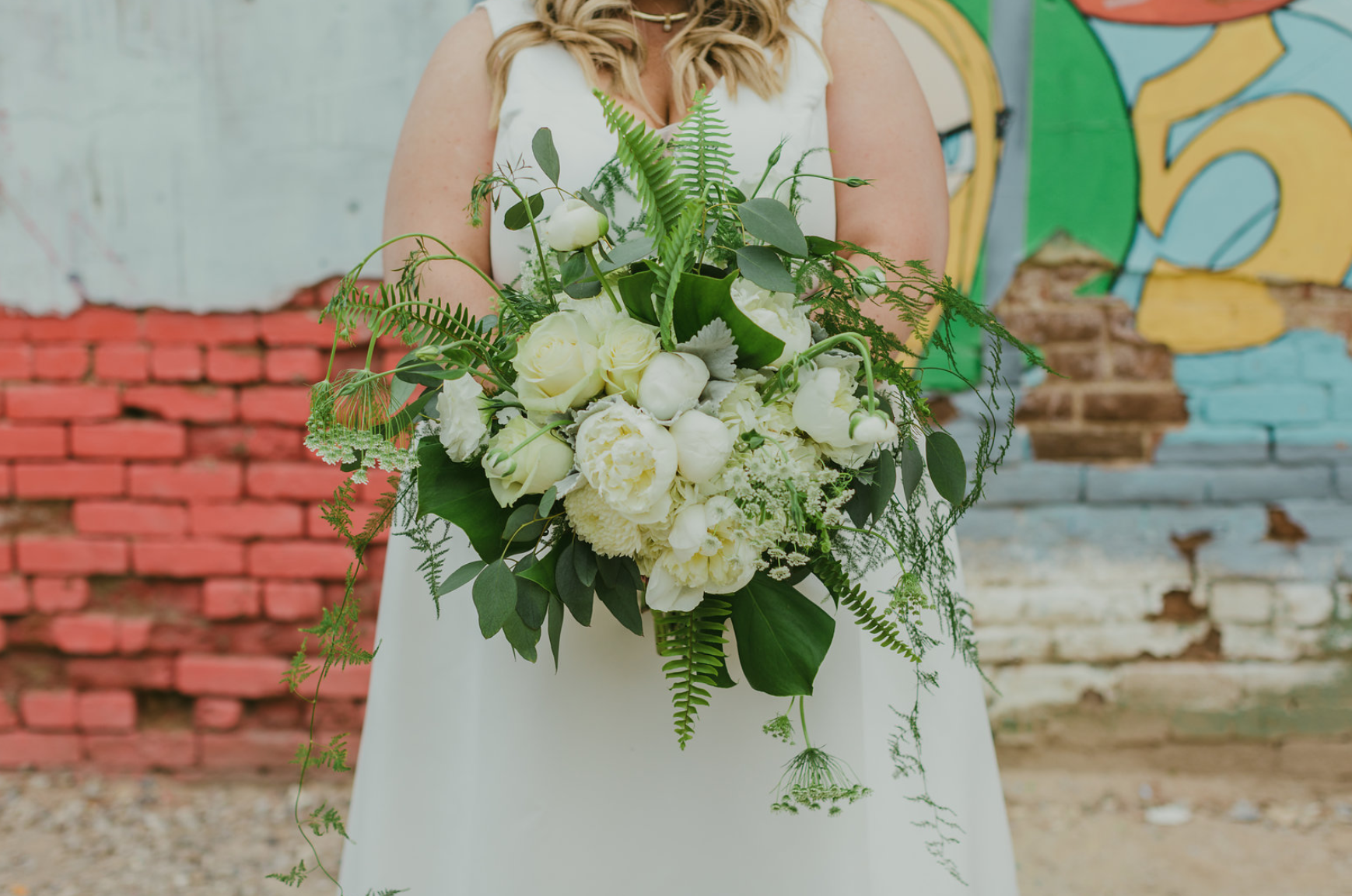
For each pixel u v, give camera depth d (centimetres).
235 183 245
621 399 77
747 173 107
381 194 244
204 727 252
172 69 242
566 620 107
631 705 106
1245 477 250
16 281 246
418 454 85
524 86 111
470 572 85
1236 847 220
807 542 80
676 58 109
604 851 106
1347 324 246
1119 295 248
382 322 86
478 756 109
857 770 107
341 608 91
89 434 249
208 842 226
